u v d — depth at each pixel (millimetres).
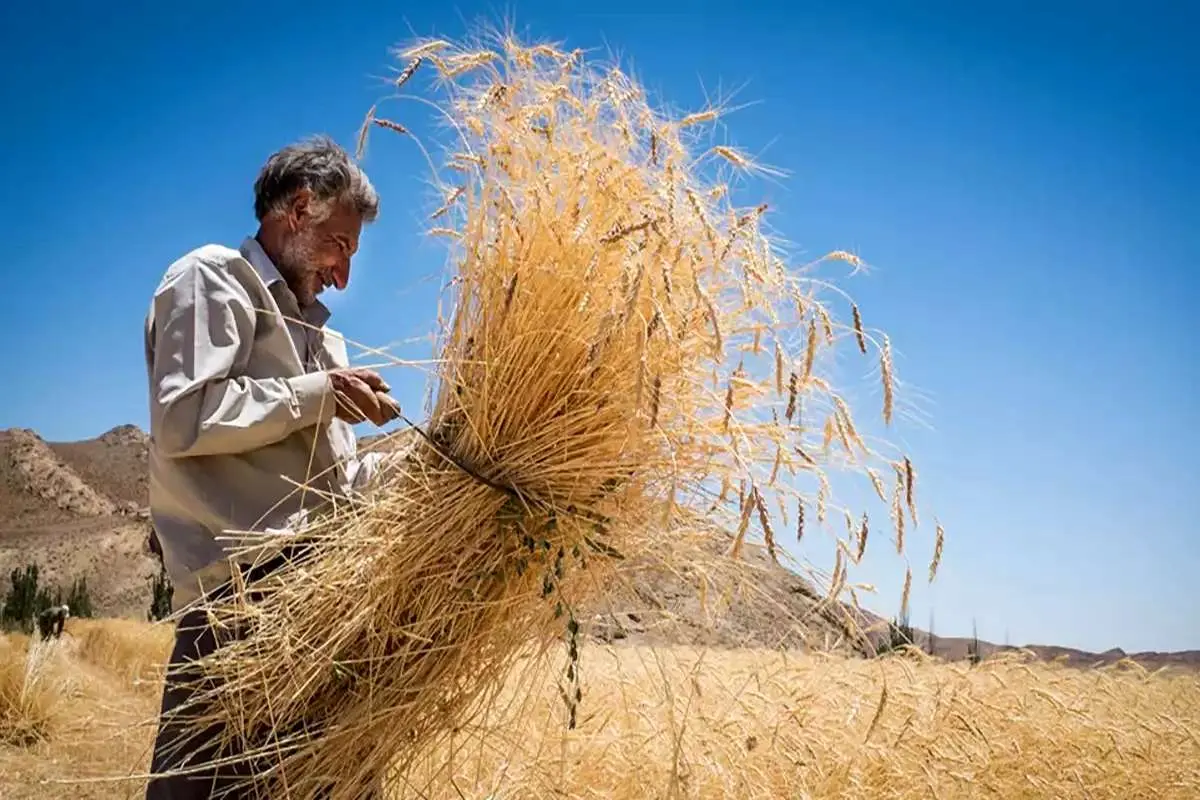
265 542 2893
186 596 2941
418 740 2934
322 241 3123
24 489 155750
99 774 4773
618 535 2951
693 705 3742
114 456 187000
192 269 2914
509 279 2877
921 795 3742
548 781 3555
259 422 2814
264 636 2789
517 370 2873
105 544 114625
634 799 3576
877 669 4309
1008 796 3900
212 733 2854
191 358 2838
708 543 3031
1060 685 5035
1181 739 4562
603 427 2871
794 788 3539
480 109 2883
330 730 2805
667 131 2924
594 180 2889
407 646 2826
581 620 3104
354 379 2920
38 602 43156
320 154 3115
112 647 10016
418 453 2936
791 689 3984
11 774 5238
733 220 2867
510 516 2871
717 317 2811
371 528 2877
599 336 2744
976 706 4336
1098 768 4207
